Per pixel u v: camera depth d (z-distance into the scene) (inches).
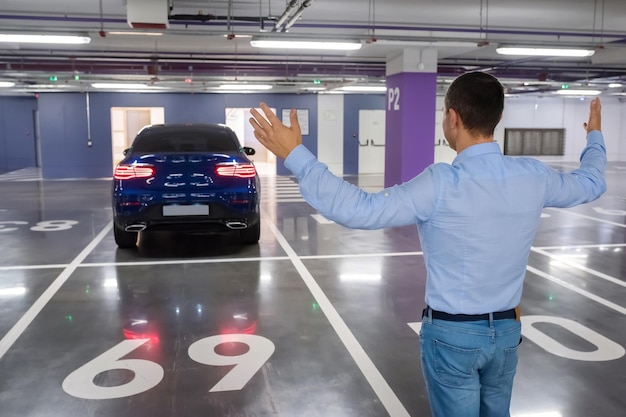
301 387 116.5
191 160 222.8
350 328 151.9
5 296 181.0
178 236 286.5
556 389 116.4
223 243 268.8
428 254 60.4
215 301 175.9
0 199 453.4
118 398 111.6
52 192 506.9
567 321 158.4
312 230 305.9
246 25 356.2
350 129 726.5
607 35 395.2
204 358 131.3
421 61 414.0
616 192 493.4
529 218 59.0
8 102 816.3
